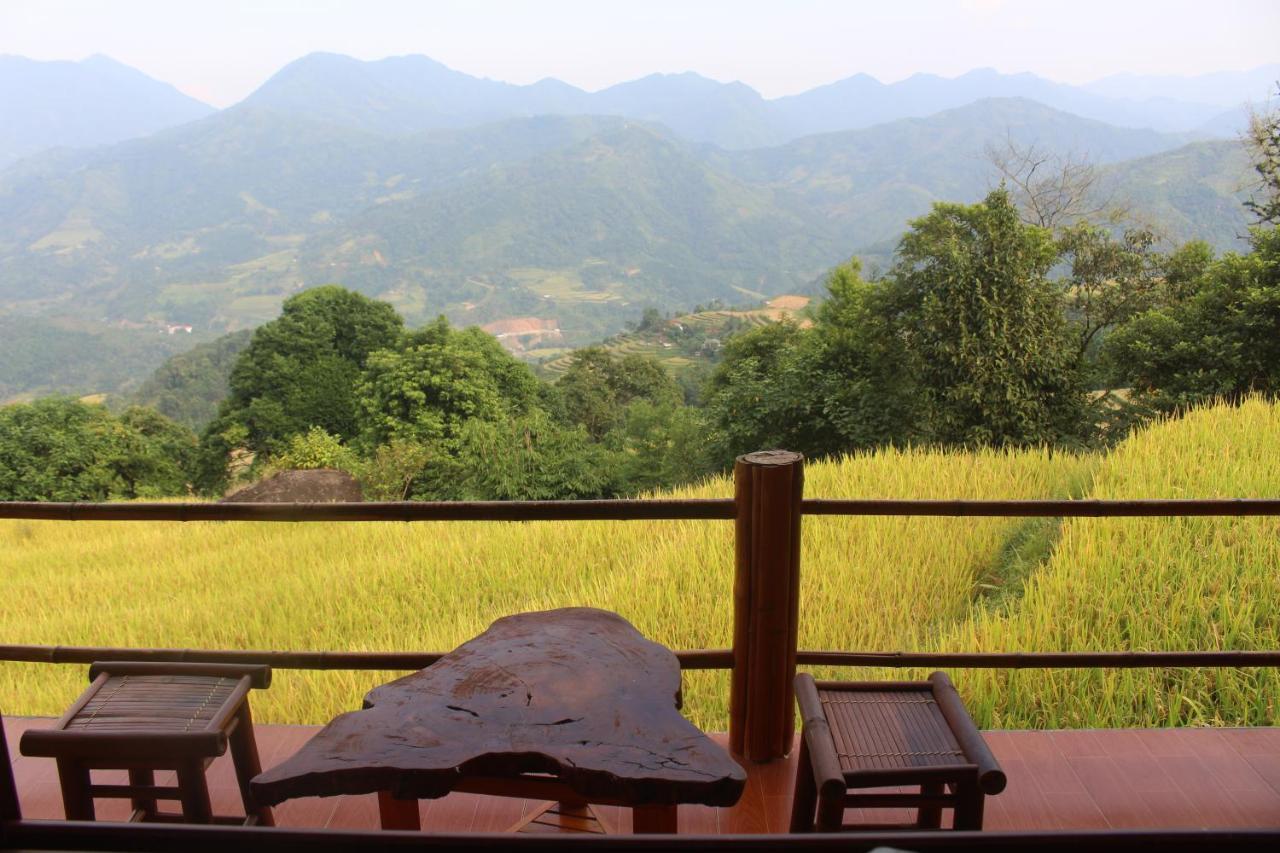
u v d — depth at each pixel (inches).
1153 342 597.3
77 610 288.7
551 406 1780.3
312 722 153.6
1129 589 173.8
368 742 63.9
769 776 93.4
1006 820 87.4
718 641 175.0
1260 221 703.1
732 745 97.0
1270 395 546.6
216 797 94.9
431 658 92.0
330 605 258.2
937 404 569.6
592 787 60.0
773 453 91.4
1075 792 91.7
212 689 80.0
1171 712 127.8
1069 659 96.4
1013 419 549.6
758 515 89.0
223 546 379.6
